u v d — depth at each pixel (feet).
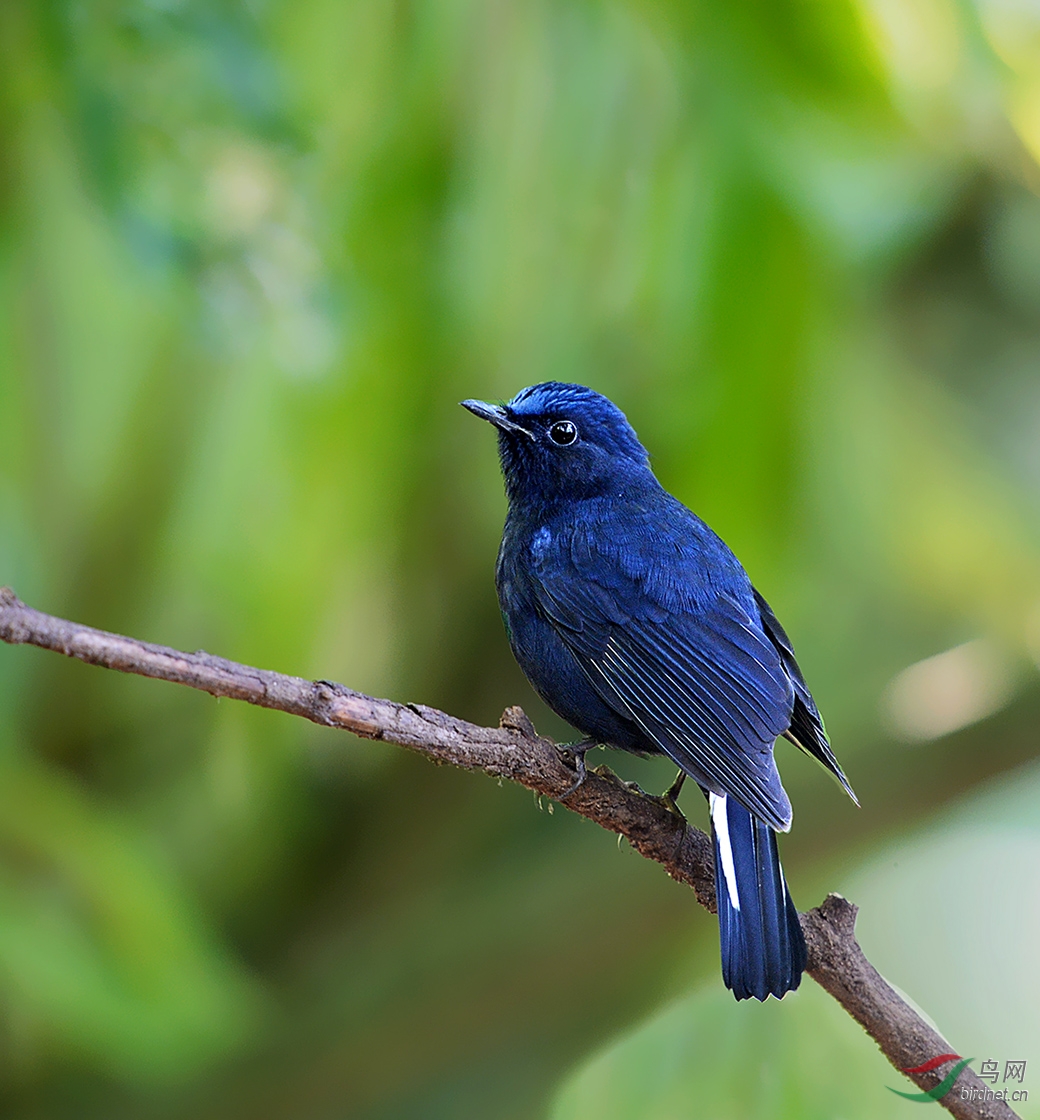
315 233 31.42
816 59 31.89
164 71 29.58
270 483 37.93
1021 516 47.29
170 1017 31.09
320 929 48.24
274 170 30.63
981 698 44.78
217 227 30.35
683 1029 37.06
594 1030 44.98
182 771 45.98
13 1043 38.27
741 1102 35.70
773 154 33.27
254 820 46.29
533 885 45.65
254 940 47.73
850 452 40.98
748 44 32.04
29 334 35.55
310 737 46.50
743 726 29.66
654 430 36.55
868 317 41.91
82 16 29.12
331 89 35.27
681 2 32.19
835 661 49.98
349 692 22.15
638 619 31.30
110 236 30.45
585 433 33.86
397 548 42.42
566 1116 36.96
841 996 24.75
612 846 45.80
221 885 46.93
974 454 46.96
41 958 29.94
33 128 31.12
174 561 39.58
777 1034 36.01
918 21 32.12
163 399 38.55
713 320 34.27
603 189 34.99
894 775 44.50
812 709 31.30
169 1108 41.47
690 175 33.88
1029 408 47.96
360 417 37.01
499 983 43.73
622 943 44.09
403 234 35.19
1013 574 47.67
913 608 48.93
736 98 32.76
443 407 38.01
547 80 35.01
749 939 24.61
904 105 32.76
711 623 31.09
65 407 37.70
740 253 33.78
